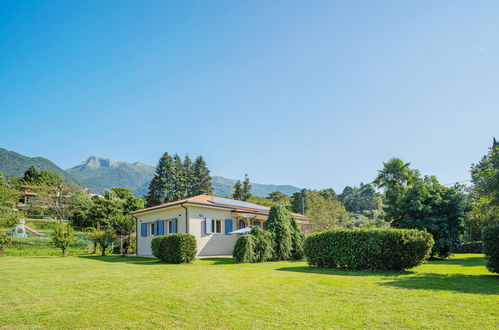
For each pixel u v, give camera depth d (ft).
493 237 32.48
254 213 82.38
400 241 37.24
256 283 28.27
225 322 17.01
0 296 24.86
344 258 40.57
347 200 273.54
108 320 17.92
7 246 89.86
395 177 94.94
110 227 92.48
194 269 43.21
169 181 200.75
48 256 78.69
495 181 67.26
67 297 24.02
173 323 17.10
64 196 166.20
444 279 29.32
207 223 73.46
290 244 64.08
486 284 26.30
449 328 14.94
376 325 15.72
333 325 15.96
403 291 23.31
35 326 17.11
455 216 68.13
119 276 34.76
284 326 16.02
